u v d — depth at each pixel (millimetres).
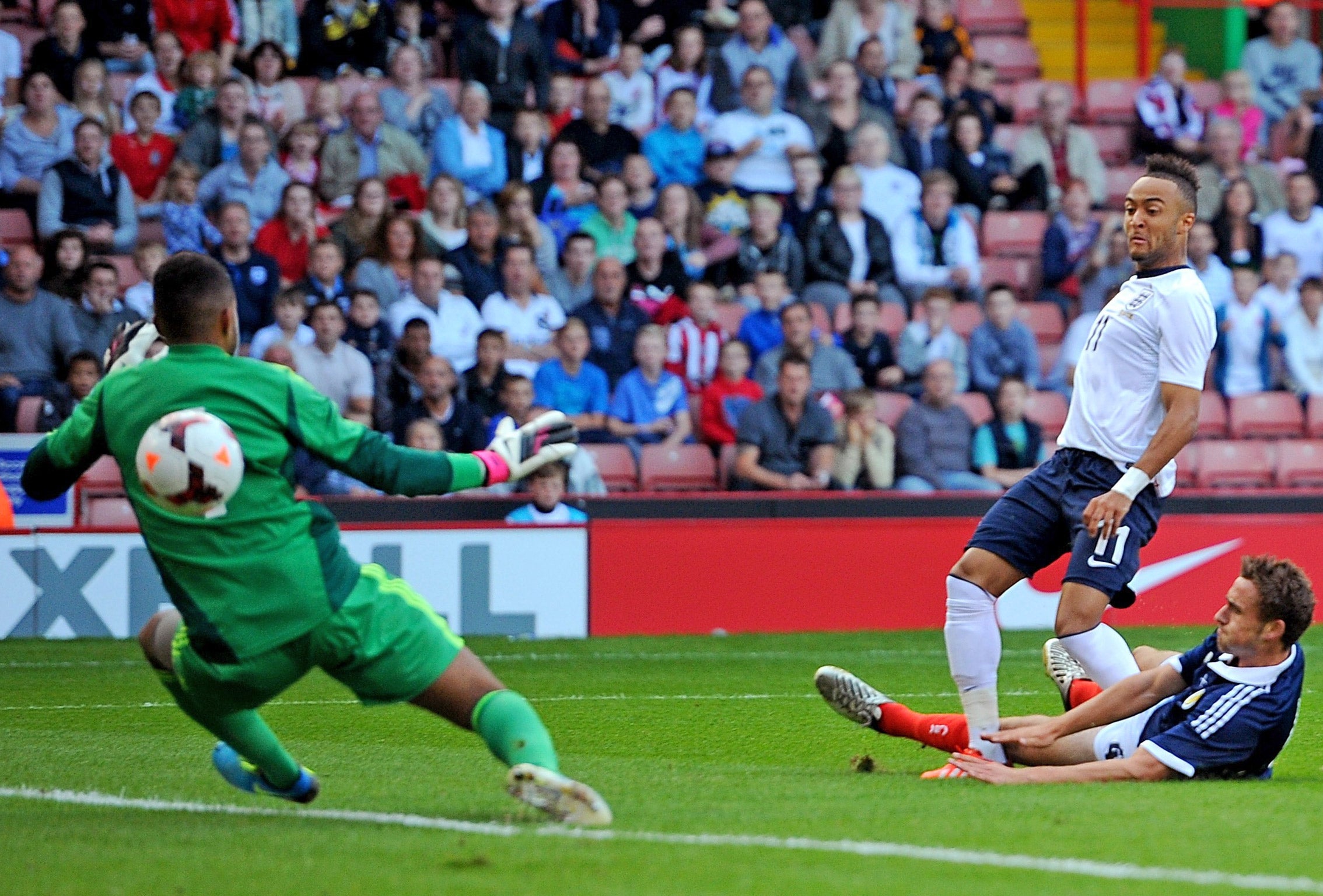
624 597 34969
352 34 44031
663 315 40000
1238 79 49375
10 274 35625
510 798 14695
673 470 37781
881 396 39656
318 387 35812
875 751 19250
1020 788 14727
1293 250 45719
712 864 10945
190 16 42938
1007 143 48375
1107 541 15375
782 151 44219
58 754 18812
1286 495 37344
